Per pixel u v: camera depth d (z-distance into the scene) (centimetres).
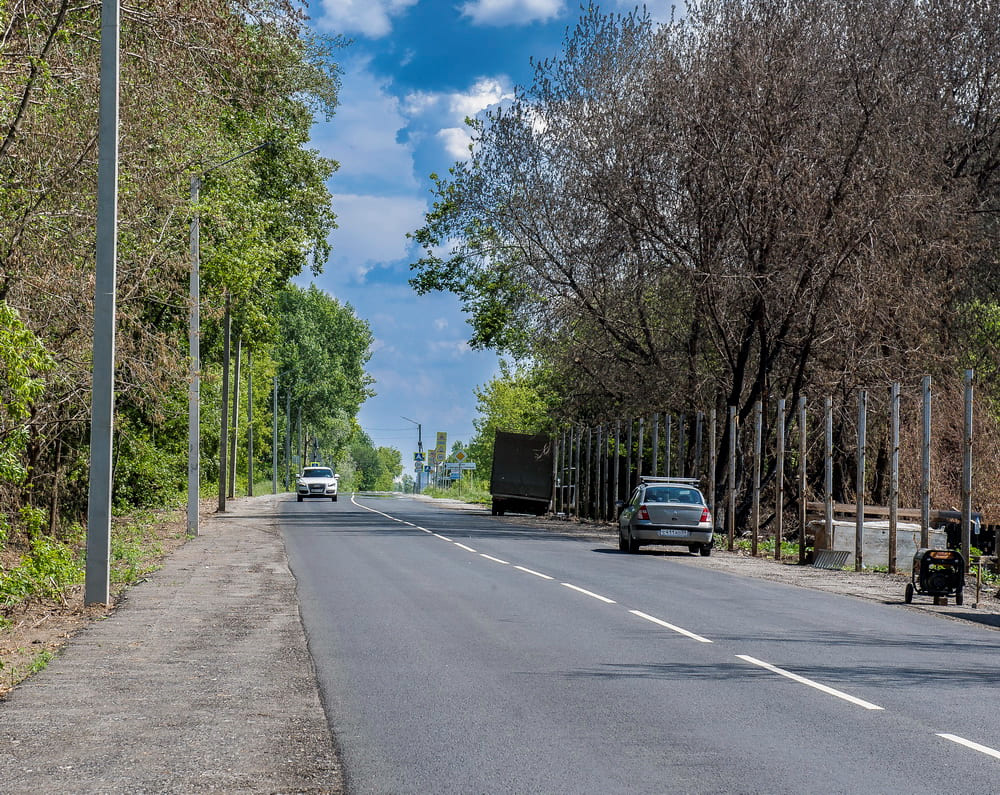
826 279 3722
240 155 2927
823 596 1984
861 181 3662
